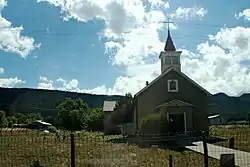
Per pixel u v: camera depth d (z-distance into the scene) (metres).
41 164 16.72
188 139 32.81
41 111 130.75
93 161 17.78
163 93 39.44
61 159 18.53
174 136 34.19
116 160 18.23
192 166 16.58
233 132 40.06
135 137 37.31
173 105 38.22
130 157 19.50
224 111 102.06
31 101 136.25
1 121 64.56
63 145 26.69
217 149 24.12
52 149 23.52
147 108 39.06
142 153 21.62
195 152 22.69
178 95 39.44
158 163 17.42
